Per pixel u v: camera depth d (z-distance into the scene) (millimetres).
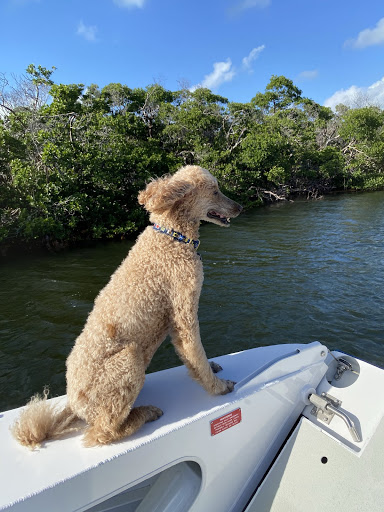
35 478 1537
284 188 30375
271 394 2324
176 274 2094
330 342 5953
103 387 1827
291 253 11906
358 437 2215
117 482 1688
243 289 8461
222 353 5707
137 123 22984
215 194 2432
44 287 9344
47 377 5223
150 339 2072
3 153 14328
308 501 2014
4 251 13445
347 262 10500
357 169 37594
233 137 30297
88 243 15492
